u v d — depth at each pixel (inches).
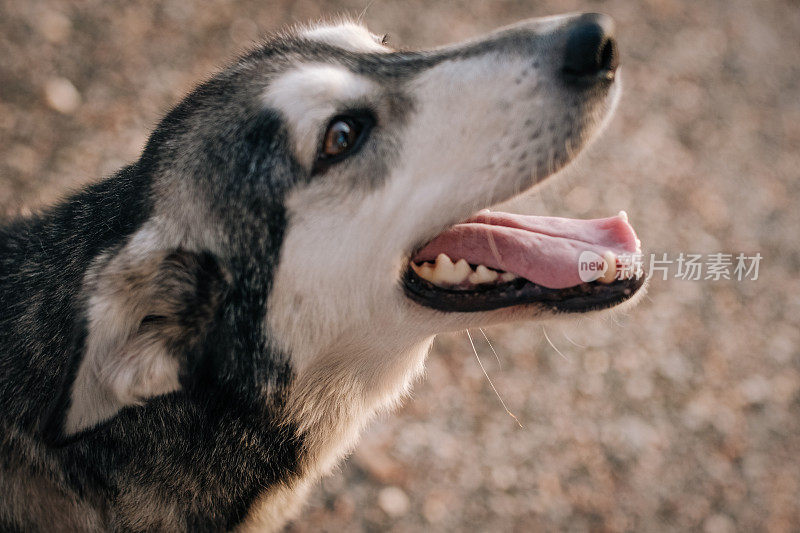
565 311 20.5
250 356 20.2
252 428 20.7
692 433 30.3
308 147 19.4
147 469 20.5
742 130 41.9
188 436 20.4
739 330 33.3
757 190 39.1
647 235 35.9
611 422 30.2
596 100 19.7
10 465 20.5
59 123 34.9
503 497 28.3
